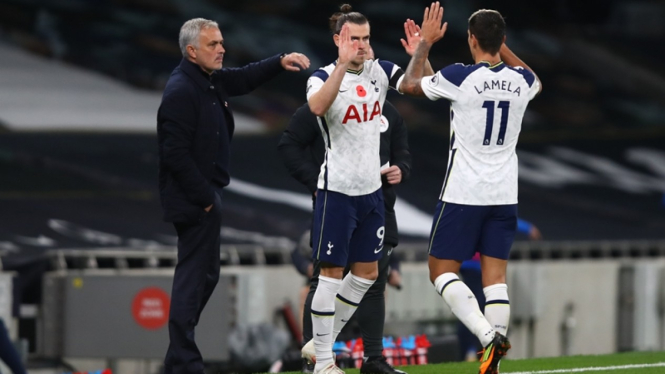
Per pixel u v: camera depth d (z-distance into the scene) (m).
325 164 19.05
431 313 40.09
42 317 32.56
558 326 43.97
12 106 60.09
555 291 43.94
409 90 19.38
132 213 44.34
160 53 74.62
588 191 60.38
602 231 51.97
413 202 52.09
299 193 51.38
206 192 19.12
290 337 37.03
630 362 24.72
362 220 19.42
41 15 76.44
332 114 18.77
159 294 31.53
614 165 66.88
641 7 96.12
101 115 61.44
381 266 21.73
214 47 19.34
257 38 79.06
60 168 50.56
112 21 78.31
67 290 31.81
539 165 64.75
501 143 19.05
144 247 38.41
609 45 91.06
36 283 34.16
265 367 34.09
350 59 18.09
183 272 19.52
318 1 86.94
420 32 20.27
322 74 19.14
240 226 44.31
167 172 19.41
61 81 66.81
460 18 88.25
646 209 57.91
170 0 82.88
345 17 18.73
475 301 18.98
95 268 35.56
